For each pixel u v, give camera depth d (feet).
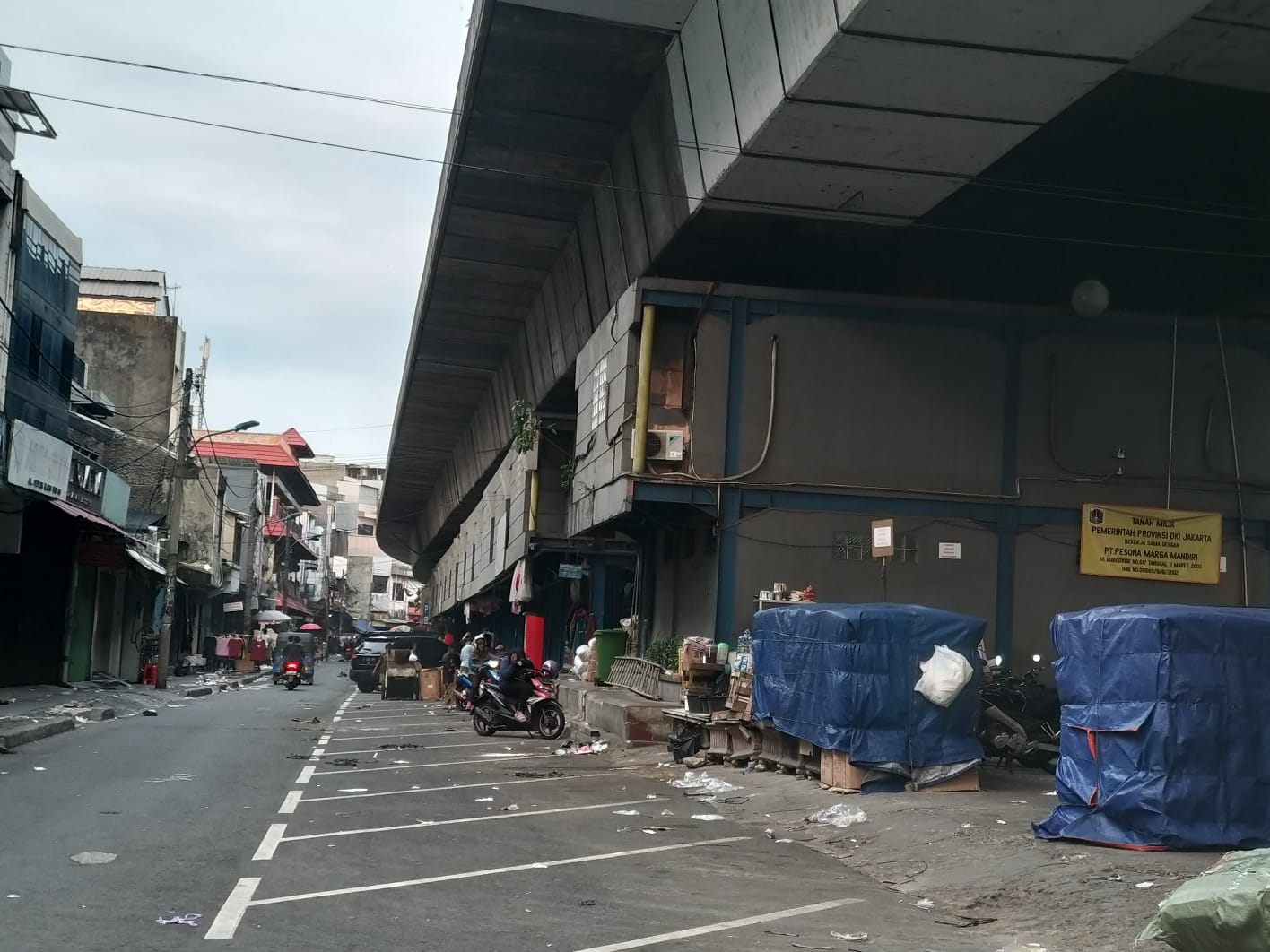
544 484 92.63
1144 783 29.12
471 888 25.66
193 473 119.24
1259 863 17.80
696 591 62.95
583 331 78.54
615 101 60.34
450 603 187.83
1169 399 58.80
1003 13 35.45
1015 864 27.81
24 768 45.60
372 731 71.26
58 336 86.43
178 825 32.99
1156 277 63.82
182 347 155.43
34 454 75.92
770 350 57.67
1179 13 35.22
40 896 23.34
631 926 22.56
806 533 56.75
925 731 40.60
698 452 56.75
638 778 48.39
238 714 84.07
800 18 39.45
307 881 25.81
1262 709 29.53
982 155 46.42
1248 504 58.65
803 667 43.19
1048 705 50.06
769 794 40.98
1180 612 29.76
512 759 55.52
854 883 27.91
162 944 20.11
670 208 57.72
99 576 106.11
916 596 56.85
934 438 57.77
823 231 58.54
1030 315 58.65
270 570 237.86
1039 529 57.82
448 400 134.10
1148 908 23.12
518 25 53.11
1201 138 56.08
